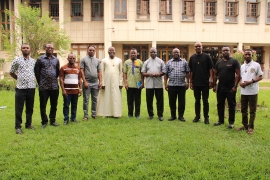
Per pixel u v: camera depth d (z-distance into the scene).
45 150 4.56
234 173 3.73
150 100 7.05
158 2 20.61
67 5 21.94
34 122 6.75
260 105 9.12
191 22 20.95
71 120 6.69
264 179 3.59
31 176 3.64
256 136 5.42
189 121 6.87
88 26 22.02
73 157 4.30
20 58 5.70
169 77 6.87
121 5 20.69
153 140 5.11
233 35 21.27
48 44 5.93
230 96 6.07
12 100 10.43
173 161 4.13
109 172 3.76
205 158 4.26
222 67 6.12
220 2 21.00
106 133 5.57
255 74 5.52
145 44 22.31
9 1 22.12
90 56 6.93
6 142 4.94
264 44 22.17
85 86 6.73
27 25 14.83
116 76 7.16
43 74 5.99
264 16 21.41
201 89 6.64
